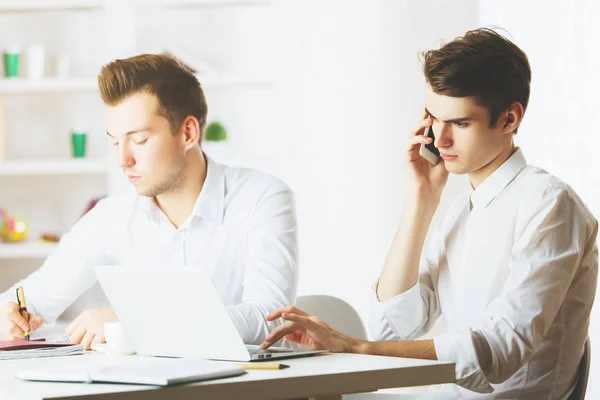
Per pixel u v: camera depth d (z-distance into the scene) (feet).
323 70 18.02
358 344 6.83
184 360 5.93
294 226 9.37
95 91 18.60
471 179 8.14
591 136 12.76
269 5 18.74
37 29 18.99
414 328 8.39
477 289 7.95
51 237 18.24
